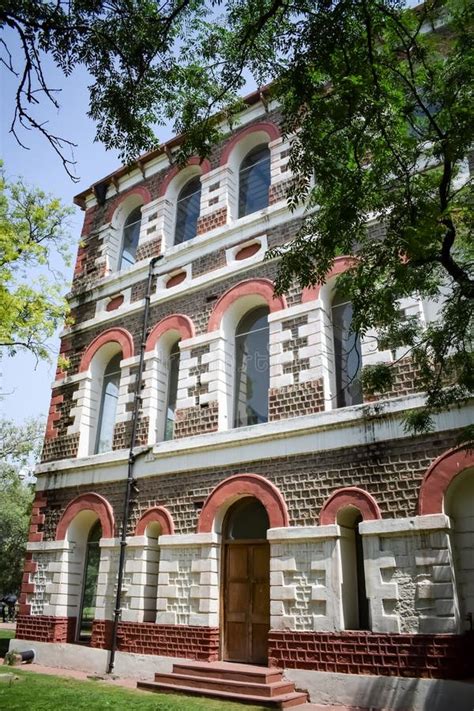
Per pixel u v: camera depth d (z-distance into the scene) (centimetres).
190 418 1455
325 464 1174
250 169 1697
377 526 1062
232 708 963
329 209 823
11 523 3872
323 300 1337
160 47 885
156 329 1647
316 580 1119
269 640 1134
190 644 1255
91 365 1803
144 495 1469
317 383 1260
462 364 819
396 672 976
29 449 3044
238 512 1343
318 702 1029
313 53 750
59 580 1579
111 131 924
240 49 868
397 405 1114
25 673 1353
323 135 823
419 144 933
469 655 948
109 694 1059
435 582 982
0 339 1555
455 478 1017
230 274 1524
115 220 2019
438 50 1071
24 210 1762
